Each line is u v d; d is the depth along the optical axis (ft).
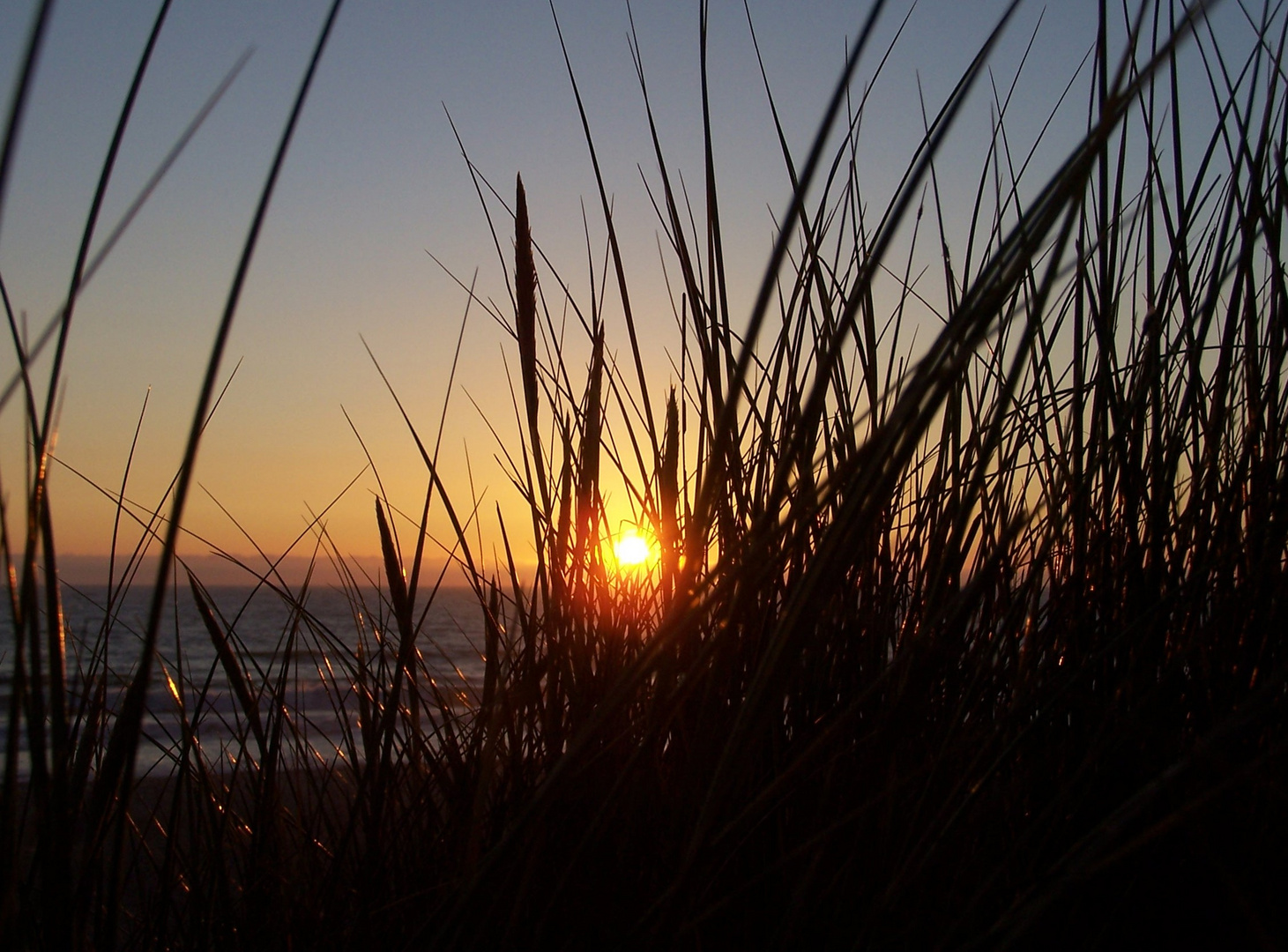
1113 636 3.43
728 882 3.34
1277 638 3.29
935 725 3.48
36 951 3.06
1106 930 3.17
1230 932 3.09
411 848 3.83
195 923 3.64
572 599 3.67
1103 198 3.42
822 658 3.53
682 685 2.87
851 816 2.93
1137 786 3.26
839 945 3.16
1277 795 2.96
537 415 3.54
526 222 3.49
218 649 3.60
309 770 4.16
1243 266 3.48
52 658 2.70
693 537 2.73
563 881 3.04
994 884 3.22
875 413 3.33
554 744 3.48
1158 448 3.57
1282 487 3.38
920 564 3.76
